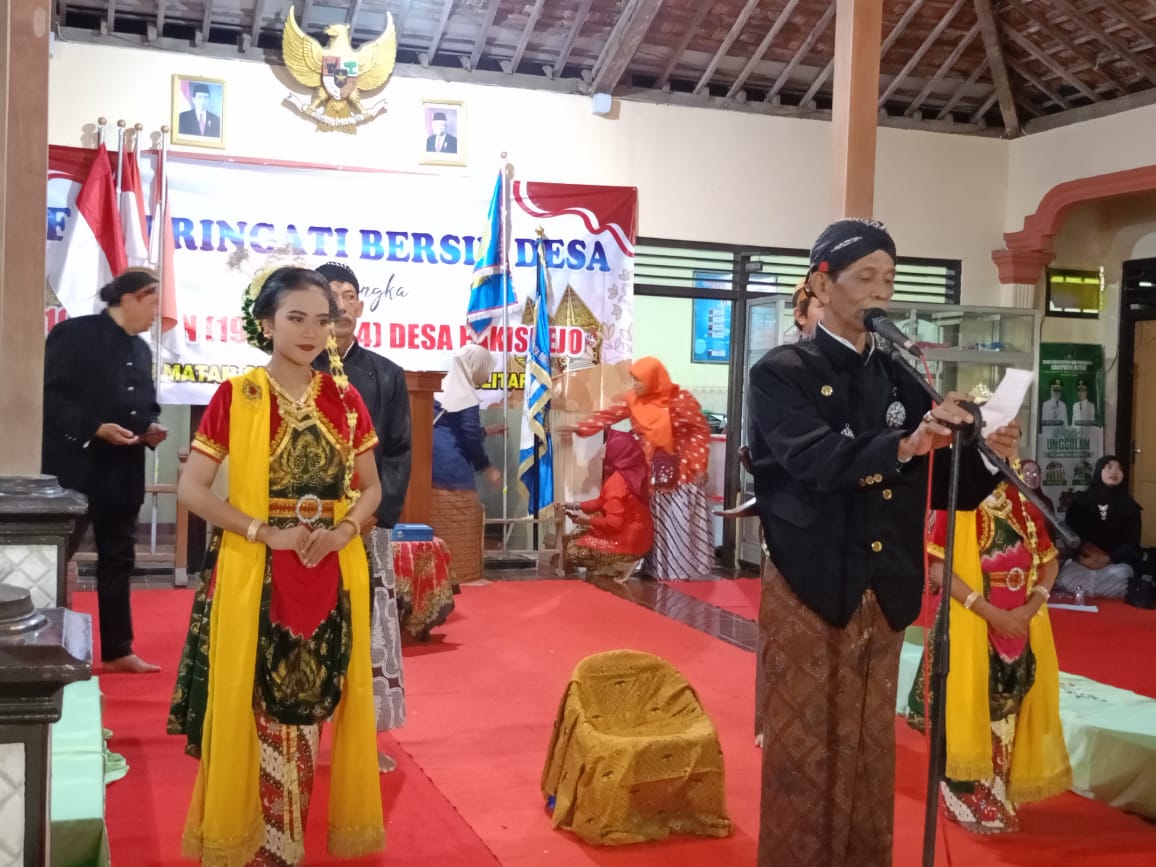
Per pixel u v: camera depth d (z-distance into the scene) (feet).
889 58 27.68
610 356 26.16
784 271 27.96
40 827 5.73
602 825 10.09
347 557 8.87
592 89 26.07
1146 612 23.12
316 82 24.07
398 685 12.32
